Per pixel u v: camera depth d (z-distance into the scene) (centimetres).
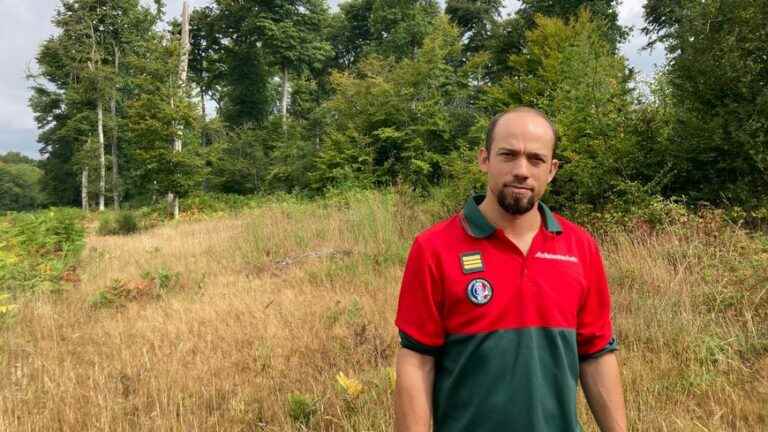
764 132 730
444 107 1861
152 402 364
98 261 955
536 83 1423
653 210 702
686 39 820
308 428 324
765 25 752
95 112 3450
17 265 748
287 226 1006
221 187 2792
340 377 337
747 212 704
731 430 301
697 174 800
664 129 820
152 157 2045
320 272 711
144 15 3456
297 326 499
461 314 137
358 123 1941
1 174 6844
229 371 411
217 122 2259
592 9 2105
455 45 1992
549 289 137
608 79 879
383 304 550
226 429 327
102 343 482
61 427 332
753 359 389
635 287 529
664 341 426
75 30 3250
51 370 408
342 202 1200
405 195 1096
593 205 816
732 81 751
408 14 2894
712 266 541
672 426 304
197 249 1020
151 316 561
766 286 459
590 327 149
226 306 578
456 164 1081
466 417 136
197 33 3659
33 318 570
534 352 134
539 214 148
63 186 4200
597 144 814
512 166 138
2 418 326
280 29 3103
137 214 2202
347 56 4012
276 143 2675
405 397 139
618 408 148
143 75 2080
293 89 3469
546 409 134
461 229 142
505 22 2189
